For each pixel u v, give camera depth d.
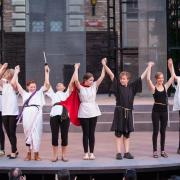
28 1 22.73
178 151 12.84
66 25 22.89
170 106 16.92
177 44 22.52
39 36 22.64
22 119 12.12
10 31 25.62
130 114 11.96
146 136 15.74
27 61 22.52
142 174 11.75
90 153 12.14
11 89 11.98
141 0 21.97
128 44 26.33
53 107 11.75
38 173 11.32
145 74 12.03
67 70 22.66
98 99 20.92
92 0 26.05
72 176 10.70
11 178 8.71
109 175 11.56
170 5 22.73
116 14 26.25
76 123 11.97
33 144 11.87
